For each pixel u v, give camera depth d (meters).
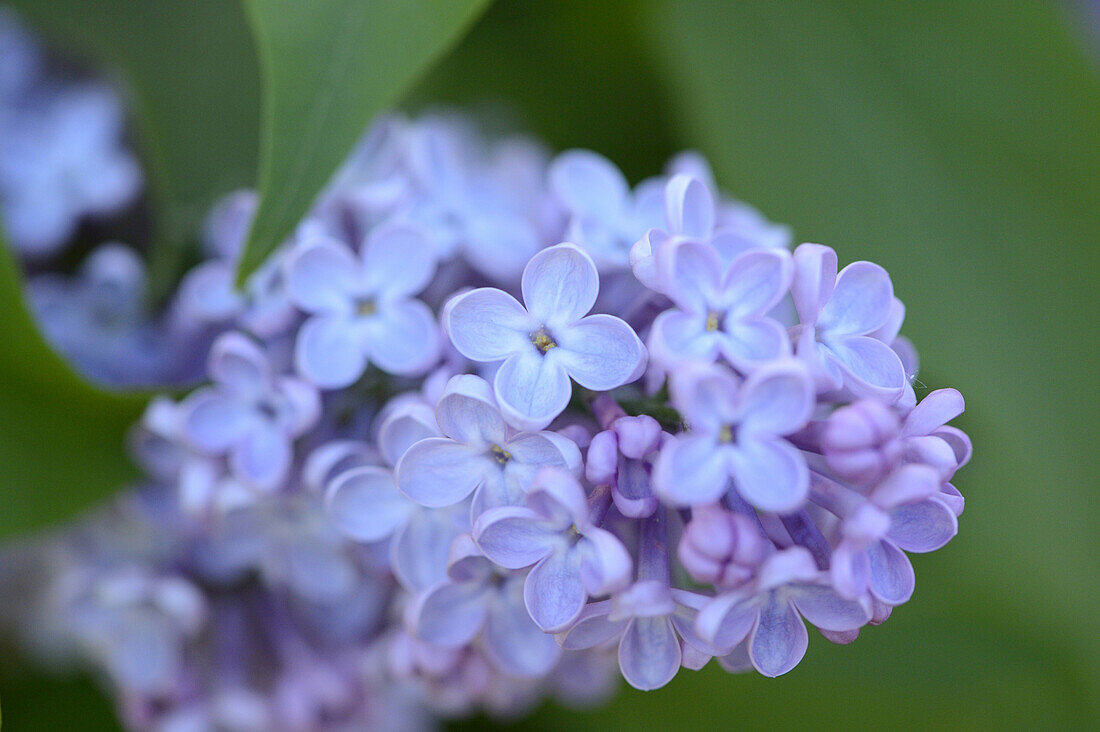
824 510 0.32
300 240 0.34
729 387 0.30
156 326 0.37
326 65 0.32
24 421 0.34
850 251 0.38
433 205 0.34
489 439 0.31
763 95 0.39
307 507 0.35
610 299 0.33
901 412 0.31
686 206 0.32
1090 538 0.39
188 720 0.36
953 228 0.38
